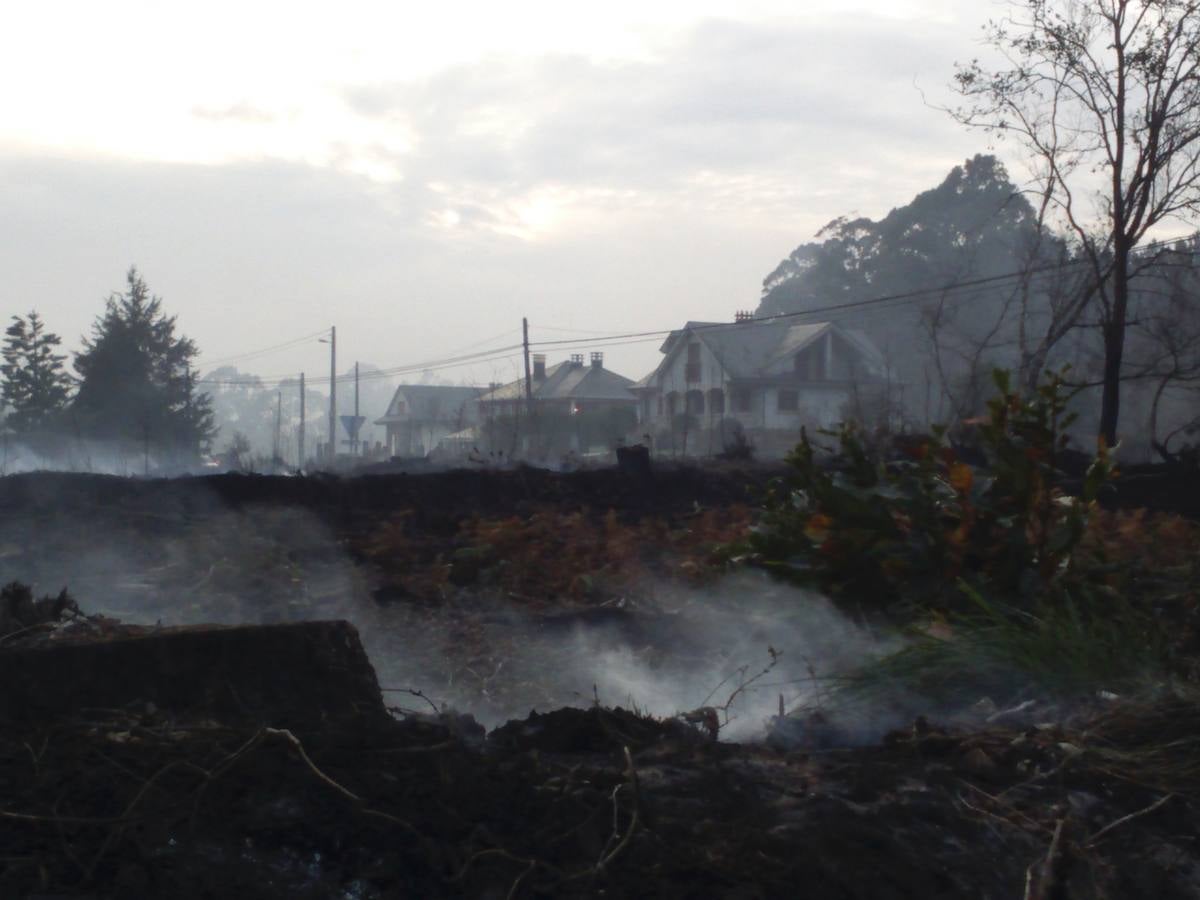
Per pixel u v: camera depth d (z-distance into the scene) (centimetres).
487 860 372
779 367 5441
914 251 5875
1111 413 2564
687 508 1559
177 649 479
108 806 374
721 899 367
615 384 7375
